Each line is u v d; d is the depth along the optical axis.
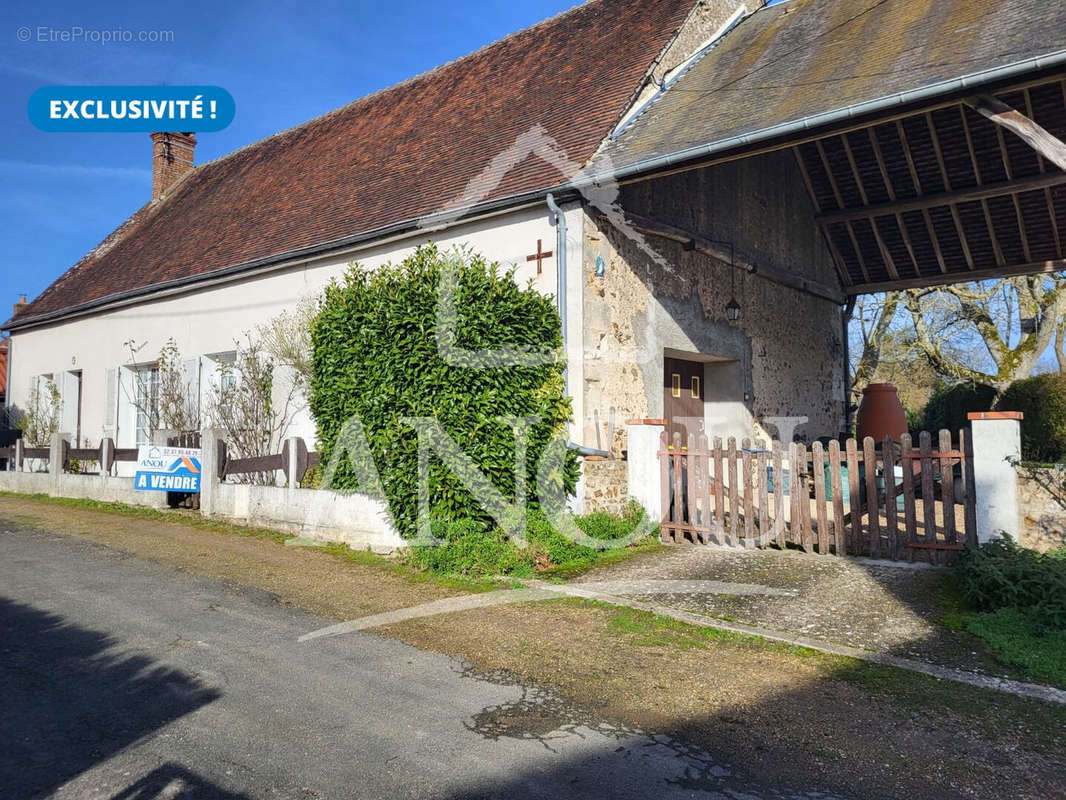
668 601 5.82
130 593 5.94
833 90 7.73
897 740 3.47
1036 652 4.50
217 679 4.12
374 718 3.64
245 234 13.62
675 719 3.68
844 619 5.32
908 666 4.43
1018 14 7.55
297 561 7.21
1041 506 6.17
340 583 6.38
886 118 6.88
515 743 3.39
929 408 18.56
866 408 13.09
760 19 12.55
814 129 7.08
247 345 12.34
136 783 2.97
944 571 6.37
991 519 6.18
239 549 7.77
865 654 4.62
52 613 5.36
